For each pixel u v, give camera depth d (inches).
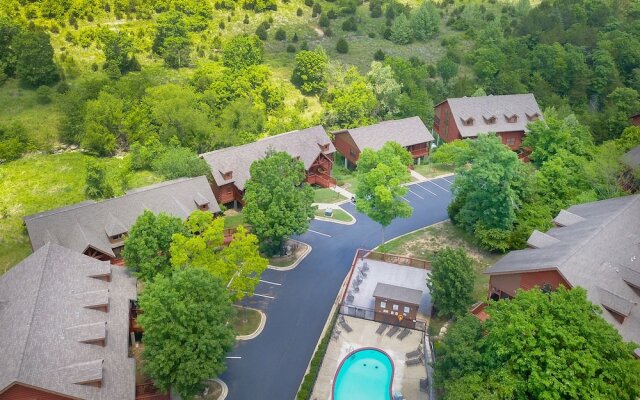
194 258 1971.0
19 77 3553.2
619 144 3159.5
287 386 1817.2
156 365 1577.3
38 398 1417.3
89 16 4156.0
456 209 2704.2
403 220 2859.3
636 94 4315.9
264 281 2352.4
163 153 3174.2
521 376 1373.0
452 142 3543.3
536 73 4694.9
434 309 2118.6
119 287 1943.9
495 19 5669.3
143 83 3516.2
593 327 1353.3
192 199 2603.3
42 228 2237.9
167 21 4084.6
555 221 2208.4
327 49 4869.6
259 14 5036.9
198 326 1617.9
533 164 3265.3
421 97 4119.1
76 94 3307.1
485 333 1632.6
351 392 1760.6
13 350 1481.3
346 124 3858.3
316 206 2544.3
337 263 2488.9
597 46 5098.4
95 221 2326.5
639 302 1727.4
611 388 1254.9
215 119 3590.1
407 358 1900.8
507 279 1963.6
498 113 3801.7
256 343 2001.7
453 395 1416.1
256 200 2372.0
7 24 3553.2
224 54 4067.4
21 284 1791.3
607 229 1914.4
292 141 3238.2
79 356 1557.6
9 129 3125.0
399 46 5221.5
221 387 1803.6
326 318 2140.7
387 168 2385.6
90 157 3203.7
